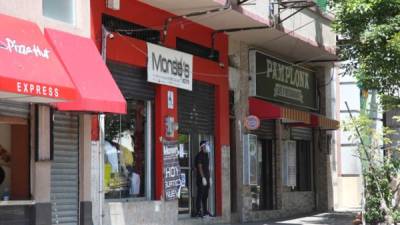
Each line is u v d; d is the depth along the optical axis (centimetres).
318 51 2200
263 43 2017
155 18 1547
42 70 1111
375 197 1428
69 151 1302
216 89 1814
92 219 1335
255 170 1972
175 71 1588
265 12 1794
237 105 1917
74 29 1300
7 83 1016
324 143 2495
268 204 2134
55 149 1267
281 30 1861
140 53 1477
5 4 1143
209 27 1772
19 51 1088
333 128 2392
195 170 1706
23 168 1225
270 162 2152
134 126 1505
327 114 2534
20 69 1059
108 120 1427
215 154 1794
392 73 1532
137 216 1452
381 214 1417
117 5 1391
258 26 1783
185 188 1677
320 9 2147
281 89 2175
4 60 1038
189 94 1688
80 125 1323
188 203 1686
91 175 1338
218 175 1789
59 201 1273
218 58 1828
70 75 1187
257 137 2042
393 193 1427
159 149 1538
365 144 1462
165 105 1555
